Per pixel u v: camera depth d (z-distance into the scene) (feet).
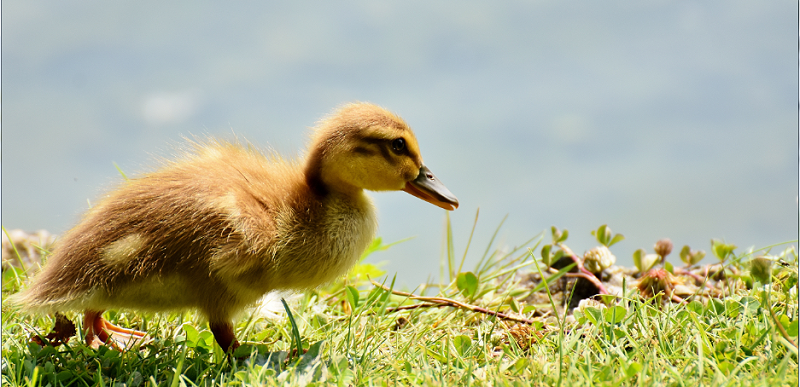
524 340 24.59
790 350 19.81
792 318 23.26
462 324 27.81
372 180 25.80
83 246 22.67
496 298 31.42
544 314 29.30
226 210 22.40
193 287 22.76
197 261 22.31
